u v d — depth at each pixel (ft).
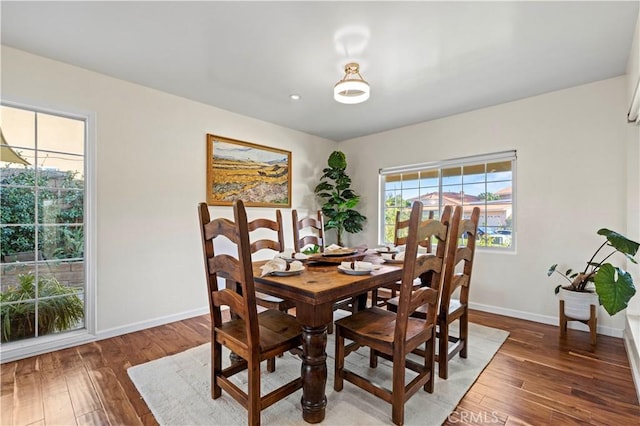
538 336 8.94
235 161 12.08
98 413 5.53
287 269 6.16
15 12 6.13
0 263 7.73
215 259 5.52
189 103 10.78
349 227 14.78
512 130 10.80
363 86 7.68
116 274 9.12
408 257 5.05
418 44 7.25
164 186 10.16
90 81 8.69
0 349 7.46
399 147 14.11
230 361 7.32
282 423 5.24
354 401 5.82
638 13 6.09
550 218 10.03
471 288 11.73
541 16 6.21
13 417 5.42
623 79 8.80
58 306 8.45
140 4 5.92
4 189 7.79
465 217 12.17
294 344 5.40
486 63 8.14
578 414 5.46
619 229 8.87
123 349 8.15
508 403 5.79
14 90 7.57
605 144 9.09
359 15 6.22
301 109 11.71
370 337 5.53
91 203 8.72
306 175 15.06
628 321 8.05
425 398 5.91
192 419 5.35
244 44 7.32
